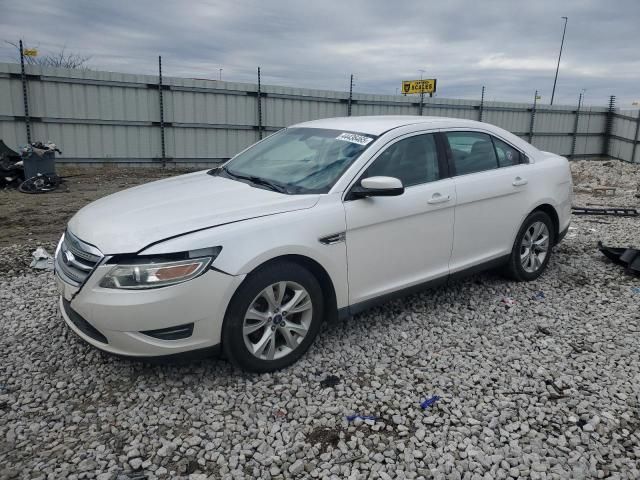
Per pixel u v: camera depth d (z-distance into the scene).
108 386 3.48
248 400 3.33
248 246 3.35
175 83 16.20
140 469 2.75
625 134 24.95
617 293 5.30
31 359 3.82
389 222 4.08
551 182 5.46
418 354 3.98
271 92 17.77
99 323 3.20
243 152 5.02
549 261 6.30
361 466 2.78
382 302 4.21
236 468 2.76
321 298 3.78
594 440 3.01
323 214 3.71
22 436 2.98
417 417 3.20
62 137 14.95
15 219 8.89
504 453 2.89
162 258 3.14
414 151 4.42
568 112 24.47
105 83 15.20
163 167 16.52
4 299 4.95
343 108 19.25
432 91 27.06
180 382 3.52
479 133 5.02
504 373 3.72
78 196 11.32
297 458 2.84
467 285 5.38
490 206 4.86
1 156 11.88
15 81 14.04
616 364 3.88
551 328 4.47
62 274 3.53
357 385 3.53
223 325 3.37
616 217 9.50
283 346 3.71
